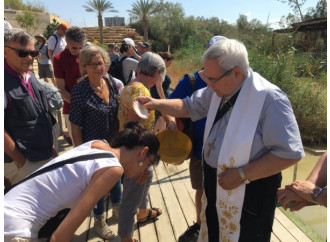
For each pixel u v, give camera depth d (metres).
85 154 1.50
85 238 2.75
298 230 2.83
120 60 3.91
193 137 2.46
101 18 25.61
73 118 2.28
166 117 2.49
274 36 7.82
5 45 2.00
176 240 2.74
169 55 4.84
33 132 2.14
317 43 14.34
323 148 6.43
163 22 35.88
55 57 3.44
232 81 1.65
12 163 2.17
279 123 1.55
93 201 1.38
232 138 1.68
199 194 2.62
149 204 3.29
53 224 1.49
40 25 22.58
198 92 2.19
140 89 2.15
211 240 2.06
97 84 2.35
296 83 7.00
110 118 2.40
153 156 1.71
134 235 2.80
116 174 1.42
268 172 1.61
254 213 1.77
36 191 1.46
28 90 2.16
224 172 1.72
